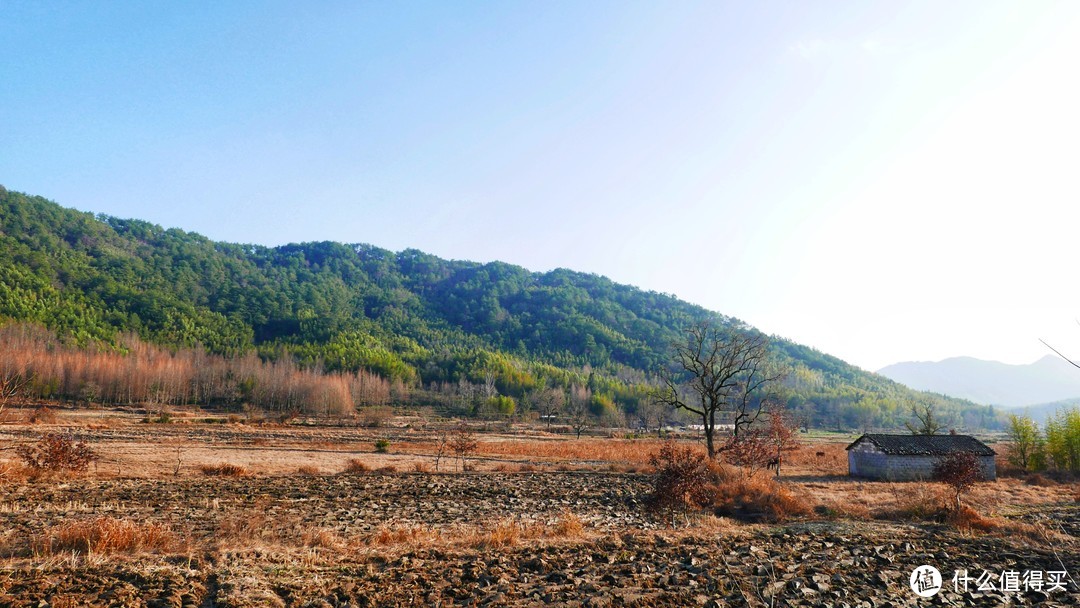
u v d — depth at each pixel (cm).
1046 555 1836
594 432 11144
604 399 14312
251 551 1589
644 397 13450
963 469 2953
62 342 13350
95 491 2853
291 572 1437
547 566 1576
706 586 1403
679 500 2531
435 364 17875
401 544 1847
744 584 1425
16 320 13812
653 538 1986
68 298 16775
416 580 1420
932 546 1947
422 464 4747
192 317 18712
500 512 2716
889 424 17525
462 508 2809
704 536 2038
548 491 3541
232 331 19162
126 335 15662
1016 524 2408
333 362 15938
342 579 1418
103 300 17850
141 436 6112
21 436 5422
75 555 1430
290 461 4662
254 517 2166
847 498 3278
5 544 1614
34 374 9450
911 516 2716
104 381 10806
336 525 2231
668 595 1323
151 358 13125
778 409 5703
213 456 4672
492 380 15138
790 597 1340
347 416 11325
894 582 1497
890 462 4562
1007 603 1364
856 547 1880
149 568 1367
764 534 2102
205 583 1311
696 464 2650
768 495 2934
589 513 2781
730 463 4725
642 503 3106
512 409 13275
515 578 1458
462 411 13300
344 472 4147
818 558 1708
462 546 1823
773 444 4806
